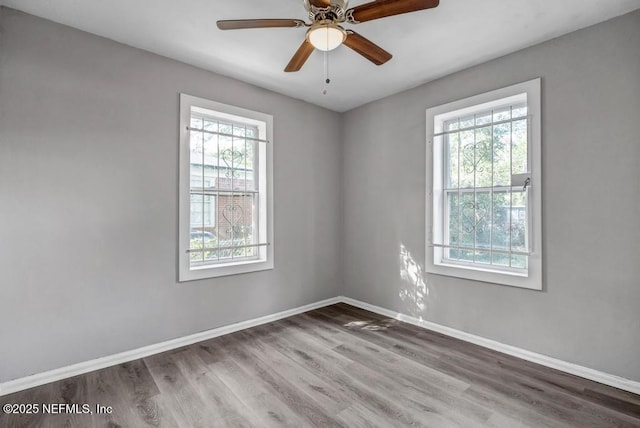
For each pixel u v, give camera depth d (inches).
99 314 93.8
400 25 88.8
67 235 88.9
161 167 105.4
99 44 94.2
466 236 117.6
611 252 84.8
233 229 126.5
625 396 79.9
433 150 124.1
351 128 158.4
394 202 138.8
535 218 97.2
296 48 101.7
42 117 85.4
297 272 144.4
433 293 124.3
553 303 94.3
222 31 92.8
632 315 81.7
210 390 83.0
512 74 103.0
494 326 107.0
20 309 82.4
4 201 80.5
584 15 83.7
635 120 81.3
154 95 104.1
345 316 141.0
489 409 75.2
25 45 83.1
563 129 92.4
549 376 89.7
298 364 96.8
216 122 123.0
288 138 141.0
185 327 110.8
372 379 88.3
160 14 84.4
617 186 83.8
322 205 154.5
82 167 91.0
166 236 106.3
